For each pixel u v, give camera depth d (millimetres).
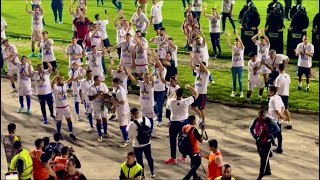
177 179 20797
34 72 25875
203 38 30062
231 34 40188
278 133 22547
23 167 18141
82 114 27469
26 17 47531
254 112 27188
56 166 18516
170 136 21859
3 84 31641
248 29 35188
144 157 22656
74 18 35156
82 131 25469
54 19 45906
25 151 18328
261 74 30828
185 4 47656
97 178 20906
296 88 29812
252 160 22297
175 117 21656
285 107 24844
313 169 21438
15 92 30547
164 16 45906
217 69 33250
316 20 34125
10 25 44875
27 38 41219
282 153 22828
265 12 46125
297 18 34312
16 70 30219
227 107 27797
